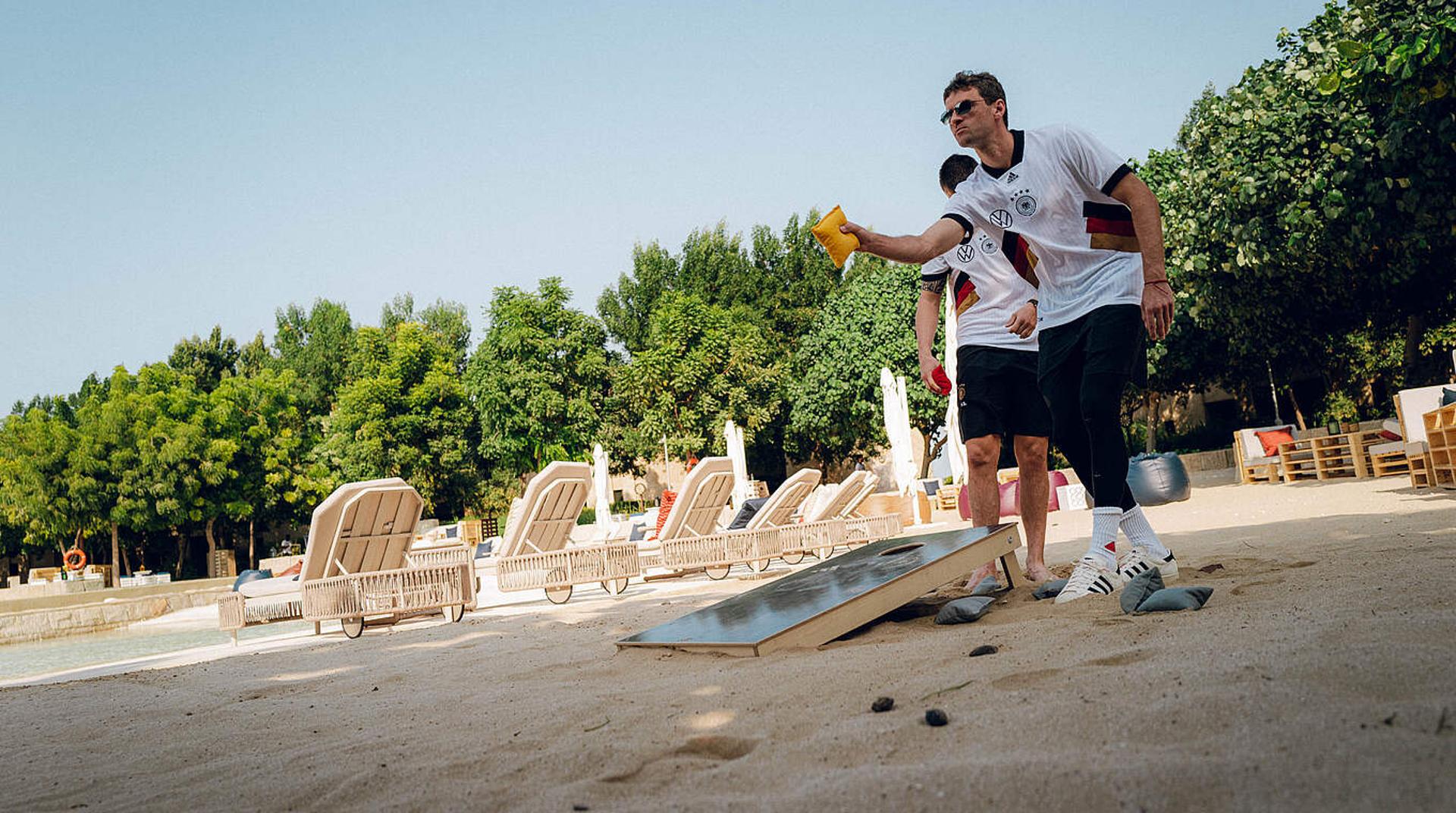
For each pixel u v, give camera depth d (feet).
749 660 11.35
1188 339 79.30
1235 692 6.40
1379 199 43.80
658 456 158.40
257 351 211.00
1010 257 14.74
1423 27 29.43
